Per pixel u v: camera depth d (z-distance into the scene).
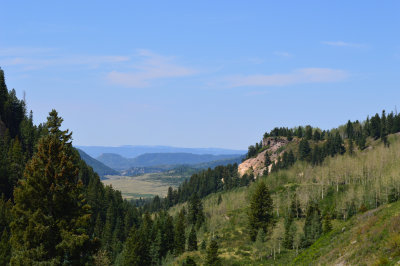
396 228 36.38
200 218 147.88
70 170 34.00
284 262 78.50
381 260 30.91
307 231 95.06
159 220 140.50
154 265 110.81
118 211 173.12
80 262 32.38
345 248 43.72
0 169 129.38
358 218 68.06
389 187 112.94
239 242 110.06
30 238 30.28
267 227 111.69
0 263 81.94
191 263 84.38
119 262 113.44
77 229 32.97
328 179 161.12
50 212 32.72
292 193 156.38
